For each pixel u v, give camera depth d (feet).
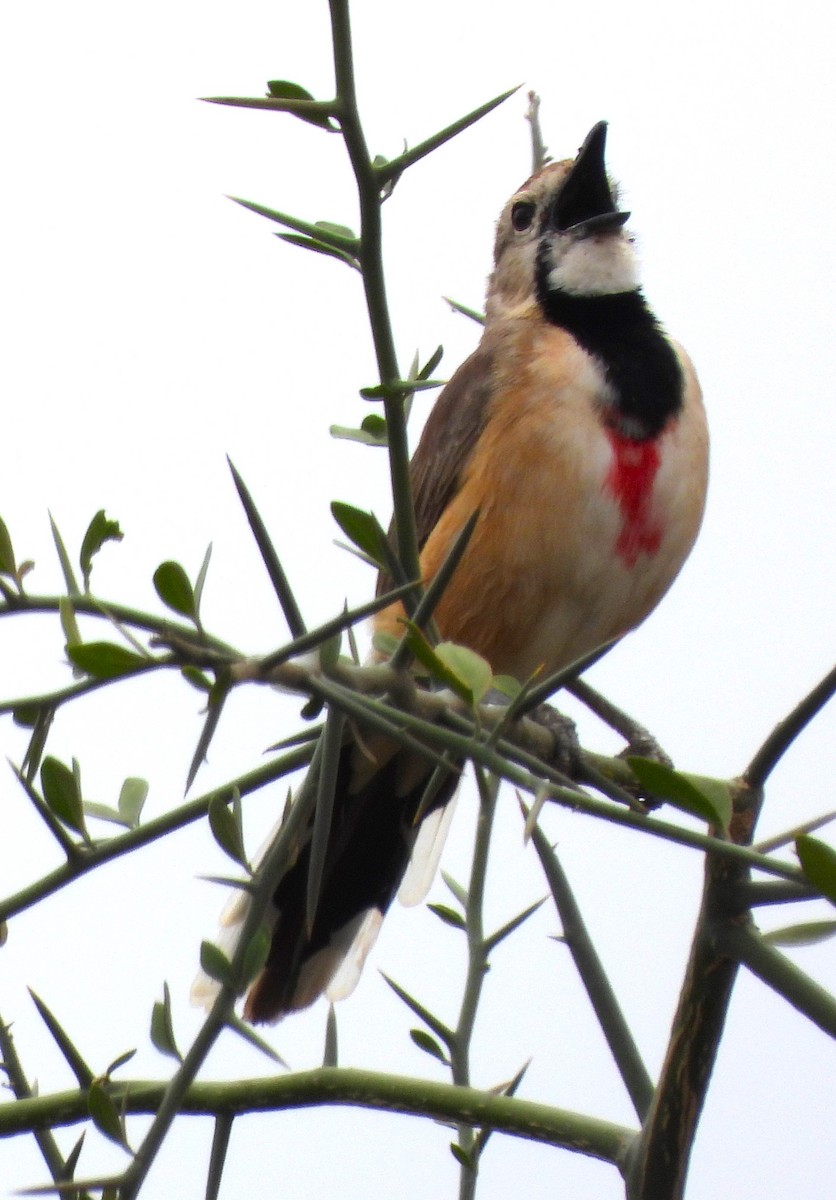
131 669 9.75
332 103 12.39
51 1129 14.64
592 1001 15.11
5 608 10.98
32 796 11.90
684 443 30.25
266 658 10.05
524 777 10.61
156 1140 12.22
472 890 16.79
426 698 12.04
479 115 12.67
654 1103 13.39
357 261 13.28
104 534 11.23
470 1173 15.39
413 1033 16.12
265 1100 14.21
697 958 12.79
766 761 12.75
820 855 9.19
